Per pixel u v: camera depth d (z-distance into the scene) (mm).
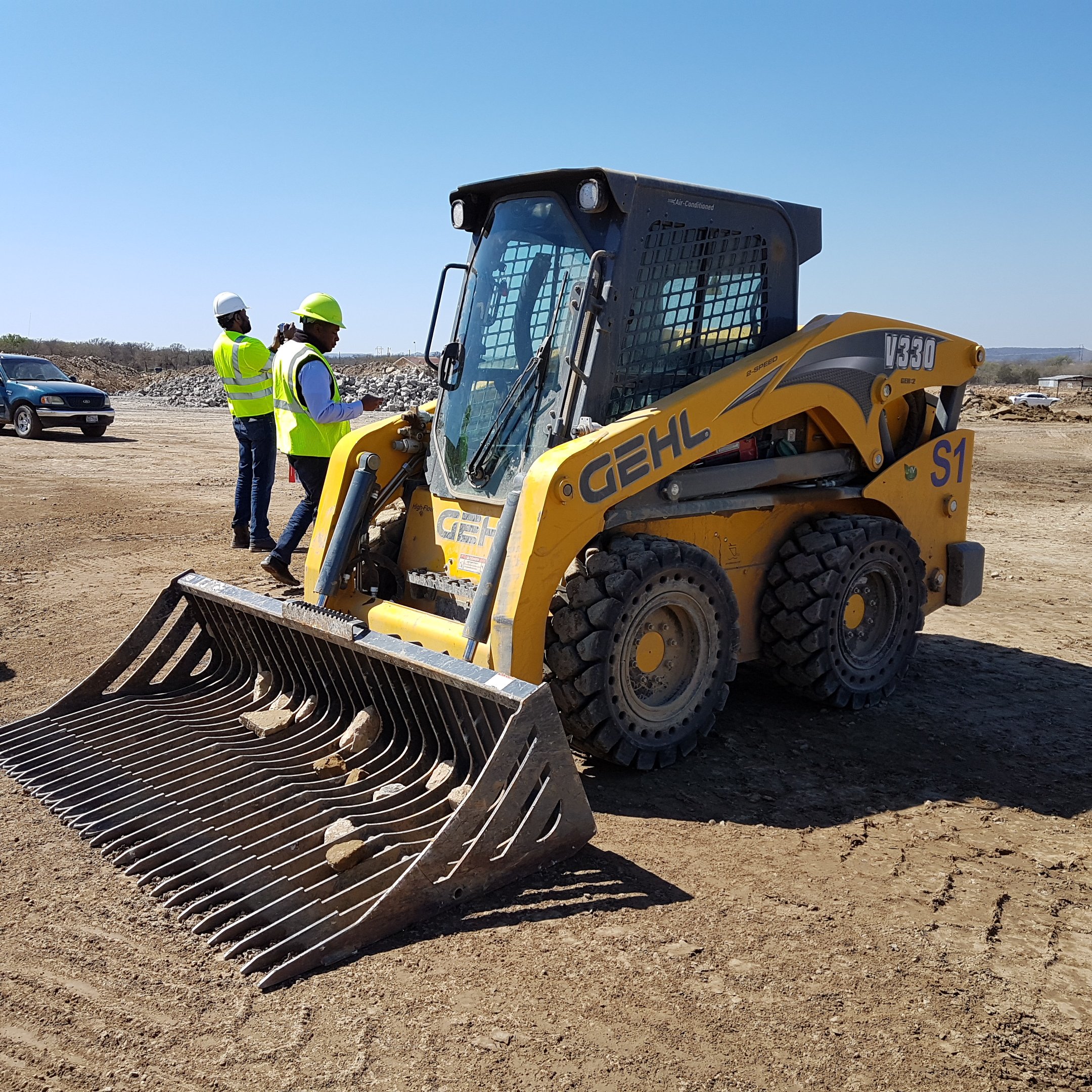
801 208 5094
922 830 3904
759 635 5133
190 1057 2461
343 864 3191
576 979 2814
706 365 4715
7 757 4215
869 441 5230
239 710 4699
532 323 4609
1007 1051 2570
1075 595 8195
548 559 3924
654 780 4328
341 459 5074
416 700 3957
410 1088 2367
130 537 9633
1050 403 36031
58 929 3016
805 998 2760
